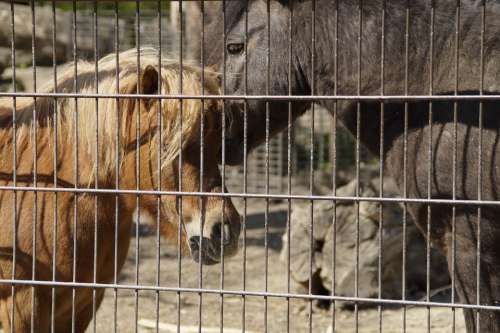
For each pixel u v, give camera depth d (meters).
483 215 3.37
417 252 6.23
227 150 3.84
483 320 3.45
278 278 6.78
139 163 3.27
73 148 3.54
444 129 3.45
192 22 8.12
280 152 9.79
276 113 3.89
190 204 3.39
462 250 3.44
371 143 3.85
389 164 3.74
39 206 3.49
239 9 3.90
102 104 3.50
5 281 3.26
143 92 3.47
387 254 6.00
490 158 3.35
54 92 3.25
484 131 3.37
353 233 5.99
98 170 3.40
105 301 6.18
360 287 5.96
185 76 3.42
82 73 3.63
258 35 3.86
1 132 3.67
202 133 3.17
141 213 3.65
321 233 6.02
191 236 3.39
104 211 3.54
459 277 3.47
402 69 3.66
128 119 3.50
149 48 3.78
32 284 3.26
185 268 7.13
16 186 3.31
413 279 6.29
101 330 5.41
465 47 3.53
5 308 3.52
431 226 3.55
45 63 9.61
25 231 3.47
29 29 9.28
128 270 7.06
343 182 9.27
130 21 10.20
